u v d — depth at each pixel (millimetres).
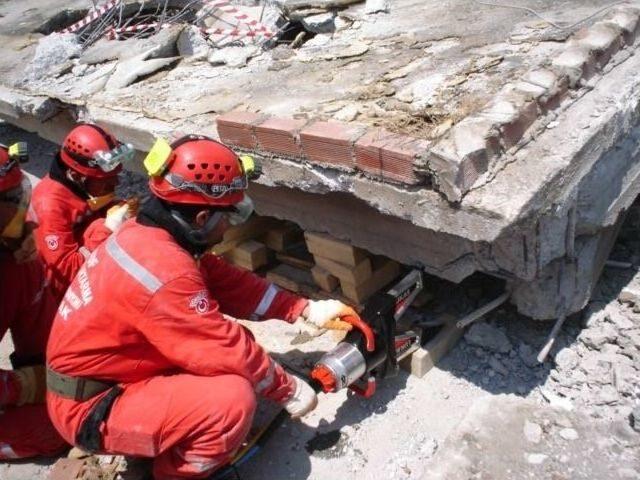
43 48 4672
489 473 2248
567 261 2615
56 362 2154
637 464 2221
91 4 5871
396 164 2279
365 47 3645
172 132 3164
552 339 2678
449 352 2820
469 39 3385
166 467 2275
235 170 2094
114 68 4281
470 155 2117
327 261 3006
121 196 4668
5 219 2357
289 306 2496
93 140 2863
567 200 2318
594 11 3318
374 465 2408
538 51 2992
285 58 3836
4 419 2590
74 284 2184
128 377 2209
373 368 2457
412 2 4270
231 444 2170
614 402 2488
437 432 2490
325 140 2479
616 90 2604
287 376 2338
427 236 2549
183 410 2102
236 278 2512
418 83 2936
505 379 2666
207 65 4121
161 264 1989
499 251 2406
